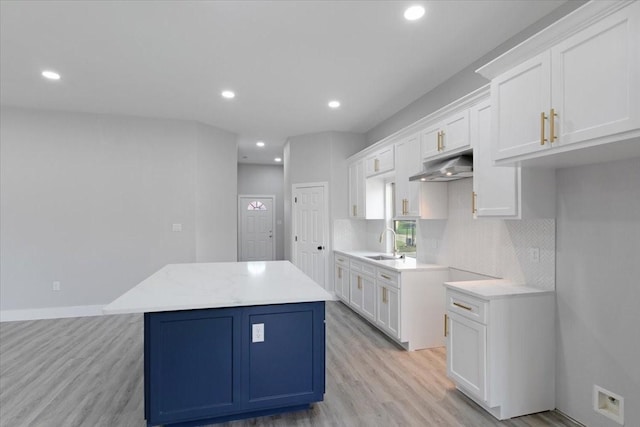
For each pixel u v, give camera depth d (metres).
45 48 2.91
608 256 2.02
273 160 8.41
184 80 3.59
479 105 2.58
